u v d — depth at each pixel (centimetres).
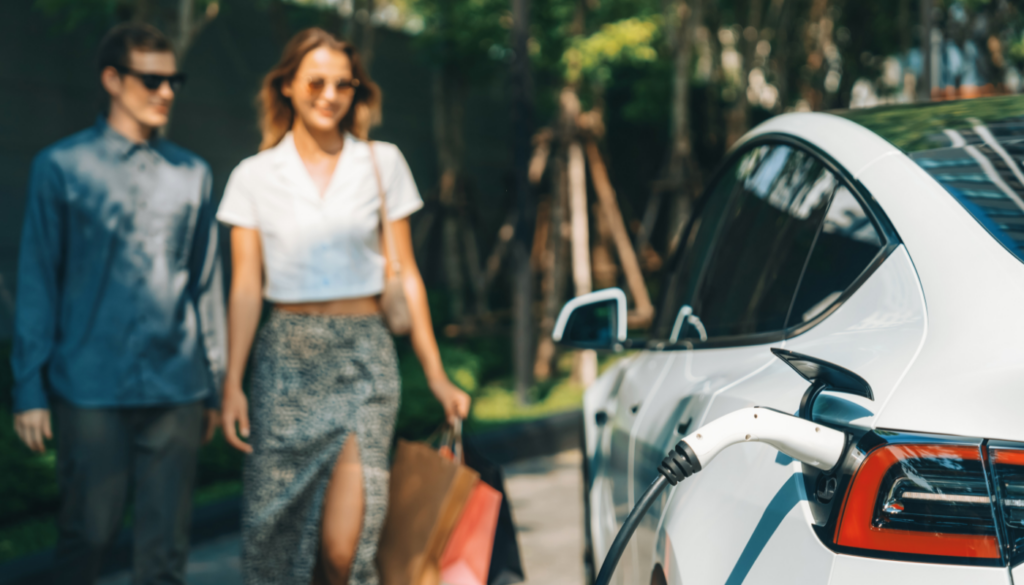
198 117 827
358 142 282
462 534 269
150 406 279
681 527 163
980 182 152
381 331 278
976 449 115
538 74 1113
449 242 1029
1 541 455
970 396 119
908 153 167
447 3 944
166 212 285
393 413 275
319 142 279
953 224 145
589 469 322
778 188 214
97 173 278
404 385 691
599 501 291
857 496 120
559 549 480
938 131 173
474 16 930
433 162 1112
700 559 151
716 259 253
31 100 693
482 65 1001
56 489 496
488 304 1142
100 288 276
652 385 243
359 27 834
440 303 1007
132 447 284
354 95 285
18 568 404
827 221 177
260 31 880
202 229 296
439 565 265
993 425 116
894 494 118
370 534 262
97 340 274
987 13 1108
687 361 224
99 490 275
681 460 134
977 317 129
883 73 1506
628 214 1295
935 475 116
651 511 192
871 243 158
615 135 1412
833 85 1475
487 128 1204
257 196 274
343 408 266
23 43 687
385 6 1065
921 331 133
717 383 182
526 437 718
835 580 119
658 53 1070
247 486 273
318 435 264
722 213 263
